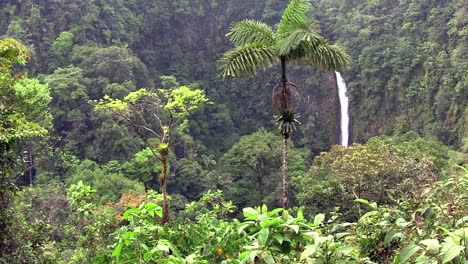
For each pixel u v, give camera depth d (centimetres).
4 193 679
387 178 1709
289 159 3225
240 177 3350
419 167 1777
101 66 3294
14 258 641
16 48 800
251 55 969
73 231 1060
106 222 844
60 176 2588
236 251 348
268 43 993
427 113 3778
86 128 3011
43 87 1769
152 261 311
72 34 3616
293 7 984
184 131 3647
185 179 3006
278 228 244
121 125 2983
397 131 3891
